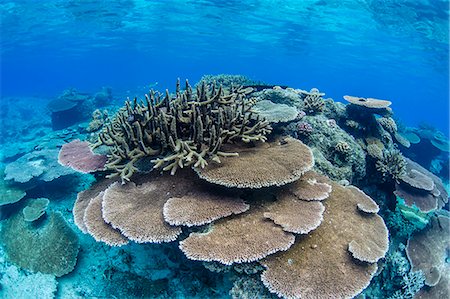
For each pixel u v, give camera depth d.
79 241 1.88
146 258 1.59
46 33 11.26
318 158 1.95
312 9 7.30
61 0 7.06
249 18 8.96
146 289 1.53
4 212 2.21
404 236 2.26
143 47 17.69
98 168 1.64
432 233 2.32
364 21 7.64
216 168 1.32
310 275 1.20
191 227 1.26
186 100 1.61
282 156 1.44
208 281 1.45
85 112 5.62
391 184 2.37
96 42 14.74
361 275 1.24
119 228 1.25
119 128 1.69
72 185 2.44
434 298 1.93
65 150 1.90
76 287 1.67
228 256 1.14
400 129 4.92
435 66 11.38
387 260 1.93
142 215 1.28
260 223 1.28
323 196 1.43
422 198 2.38
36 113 8.64
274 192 1.43
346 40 10.14
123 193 1.41
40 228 2.00
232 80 3.39
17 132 6.44
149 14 9.02
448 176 4.92
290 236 1.23
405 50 9.89
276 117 1.91
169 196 1.35
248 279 1.25
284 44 12.95
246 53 17.91
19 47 14.05
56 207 2.21
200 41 14.60
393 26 7.54
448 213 2.71
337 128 2.29
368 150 2.41
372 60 13.55
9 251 1.93
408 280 1.86
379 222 1.54
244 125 1.56
